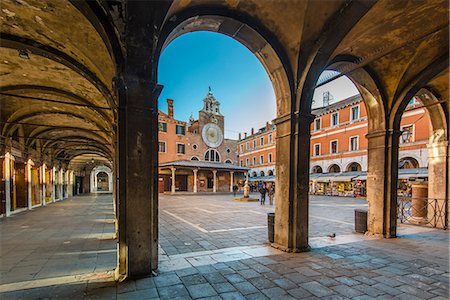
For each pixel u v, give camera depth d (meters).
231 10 4.65
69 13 3.91
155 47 3.86
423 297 3.33
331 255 5.07
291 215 5.37
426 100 8.35
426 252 5.30
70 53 5.11
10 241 6.62
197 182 32.97
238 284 3.67
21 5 3.79
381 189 6.82
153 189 4.05
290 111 5.43
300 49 5.24
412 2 4.37
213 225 9.02
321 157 29.92
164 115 33.22
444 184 8.18
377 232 6.83
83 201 19.31
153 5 3.64
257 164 45.00
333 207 15.38
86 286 3.62
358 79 6.89
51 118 11.38
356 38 5.40
